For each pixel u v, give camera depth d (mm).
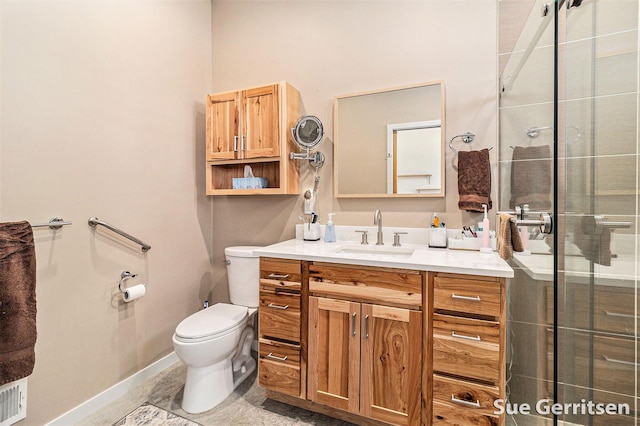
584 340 929
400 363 1307
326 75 2021
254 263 1954
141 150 1818
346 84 1970
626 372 912
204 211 2320
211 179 2123
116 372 1682
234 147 2008
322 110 2035
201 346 1502
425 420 1272
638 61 863
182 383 1828
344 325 1411
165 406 1613
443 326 1230
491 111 1655
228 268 2037
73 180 1469
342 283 1411
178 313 2090
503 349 1147
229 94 2025
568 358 936
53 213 1389
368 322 1362
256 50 2223
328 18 2016
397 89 1822
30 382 1311
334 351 1432
